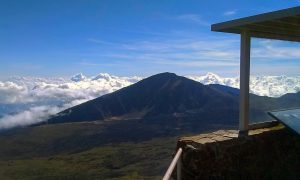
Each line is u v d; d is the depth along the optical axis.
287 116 7.06
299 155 7.34
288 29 6.80
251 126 7.01
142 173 119.06
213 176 6.06
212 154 6.06
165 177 3.34
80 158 184.38
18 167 171.88
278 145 6.98
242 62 6.87
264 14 5.77
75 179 132.00
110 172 138.75
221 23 6.59
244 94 6.82
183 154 6.19
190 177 6.01
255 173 6.60
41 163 180.75
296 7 5.25
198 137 6.53
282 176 6.88
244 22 6.12
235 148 6.36
